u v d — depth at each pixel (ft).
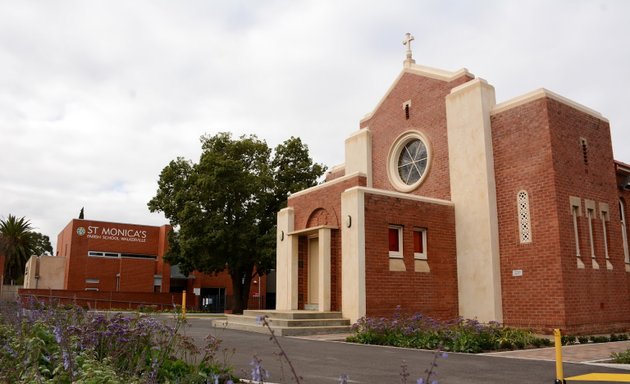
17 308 33.24
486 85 65.00
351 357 36.06
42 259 155.12
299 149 124.06
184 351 27.12
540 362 34.86
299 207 73.72
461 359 36.04
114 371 18.02
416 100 75.31
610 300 60.08
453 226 65.51
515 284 59.11
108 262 154.30
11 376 17.31
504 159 62.18
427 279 61.72
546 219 56.95
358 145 82.74
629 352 37.11
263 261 110.73
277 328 53.01
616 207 65.10
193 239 107.14
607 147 65.92
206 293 161.99
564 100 60.90
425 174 71.26
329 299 61.77
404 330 46.65
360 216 57.67
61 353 18.53
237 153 114.42
